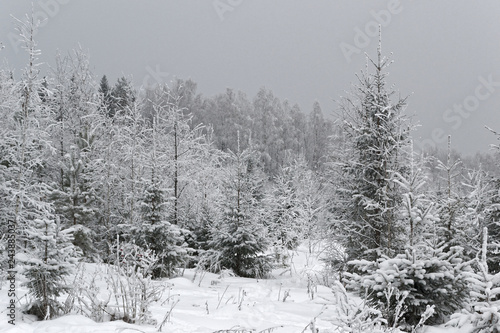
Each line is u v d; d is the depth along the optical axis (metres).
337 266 13.65
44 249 6.28
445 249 10.73
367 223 12.19
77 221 15.69
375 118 12.95
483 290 5.74
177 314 6.95
